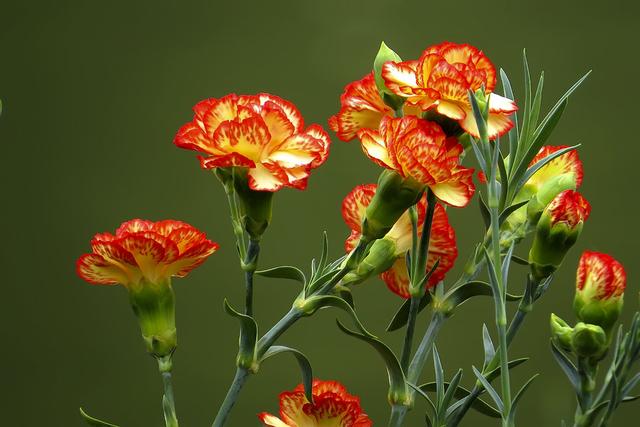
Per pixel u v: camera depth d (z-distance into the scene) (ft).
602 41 11.57
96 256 4.33
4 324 11.58
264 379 10.59
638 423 9.89
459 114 4.30
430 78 4.31
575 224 4.38
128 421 11.28
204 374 10.96
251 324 4.31
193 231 4.35
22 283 11.71
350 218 4.49
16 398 11.42
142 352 11.50
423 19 11.70
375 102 4.46
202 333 11.05
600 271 4.39
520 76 11.60
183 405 10.93
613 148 11.37
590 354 4.36
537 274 4.42
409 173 4.29
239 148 4.29
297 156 4.30
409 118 4.29
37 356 11.51
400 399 4.39
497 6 11.64
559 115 4.43
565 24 11.63
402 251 4.46
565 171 4.60
